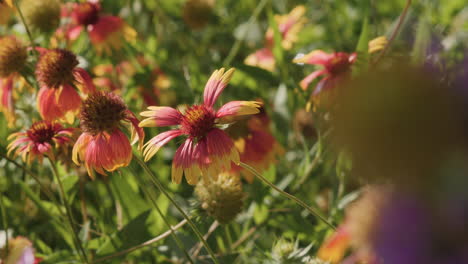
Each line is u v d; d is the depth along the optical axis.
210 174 0.62
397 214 0.25
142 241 0.72
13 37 0.79
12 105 0.76
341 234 0.56
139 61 0.91
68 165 0.74
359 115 0.23
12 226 0.78
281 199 0.77
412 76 0.23
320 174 0.81
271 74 0.85
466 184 0.23
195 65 0.91
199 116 0.64
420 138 0.23
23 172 0.81
